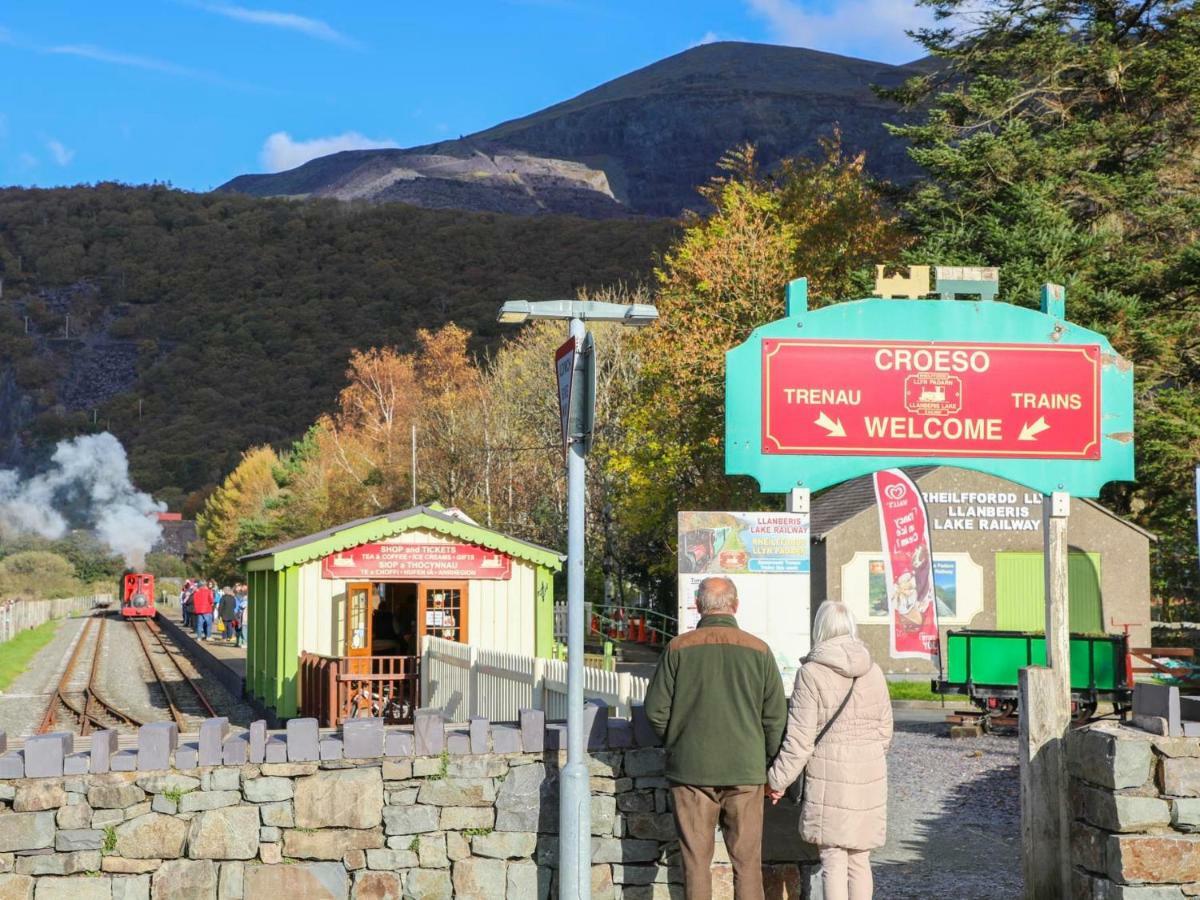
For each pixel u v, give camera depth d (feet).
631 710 26.20
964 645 65.31
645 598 162.61
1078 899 26.71
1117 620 97.14
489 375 201.36
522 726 25.96
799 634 32.01
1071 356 32.45
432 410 199.11
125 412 600.80
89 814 24.75
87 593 385.50
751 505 128.06
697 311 131.03
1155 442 95.45
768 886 26.13
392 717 75.31
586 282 583.17
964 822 39.42
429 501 189.37
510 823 25.68
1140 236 111.24
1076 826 26.94
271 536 271.28
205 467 546.67
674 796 23.76
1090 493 32.24
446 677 68.80
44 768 24.64
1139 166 112.16
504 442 177.58
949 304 32.37
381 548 81.30
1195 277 100.89
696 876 23.47
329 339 606.14
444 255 643.04
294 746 25.32
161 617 253.85
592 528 156.97
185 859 24.95
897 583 89.40
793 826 26.23
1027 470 32.24
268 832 25.18
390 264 639.76
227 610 169.37
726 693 23.49
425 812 25.55
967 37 121.60
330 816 25.36
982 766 51.24
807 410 32.04
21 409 646.74
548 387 175.83
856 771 23.93
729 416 31.94
